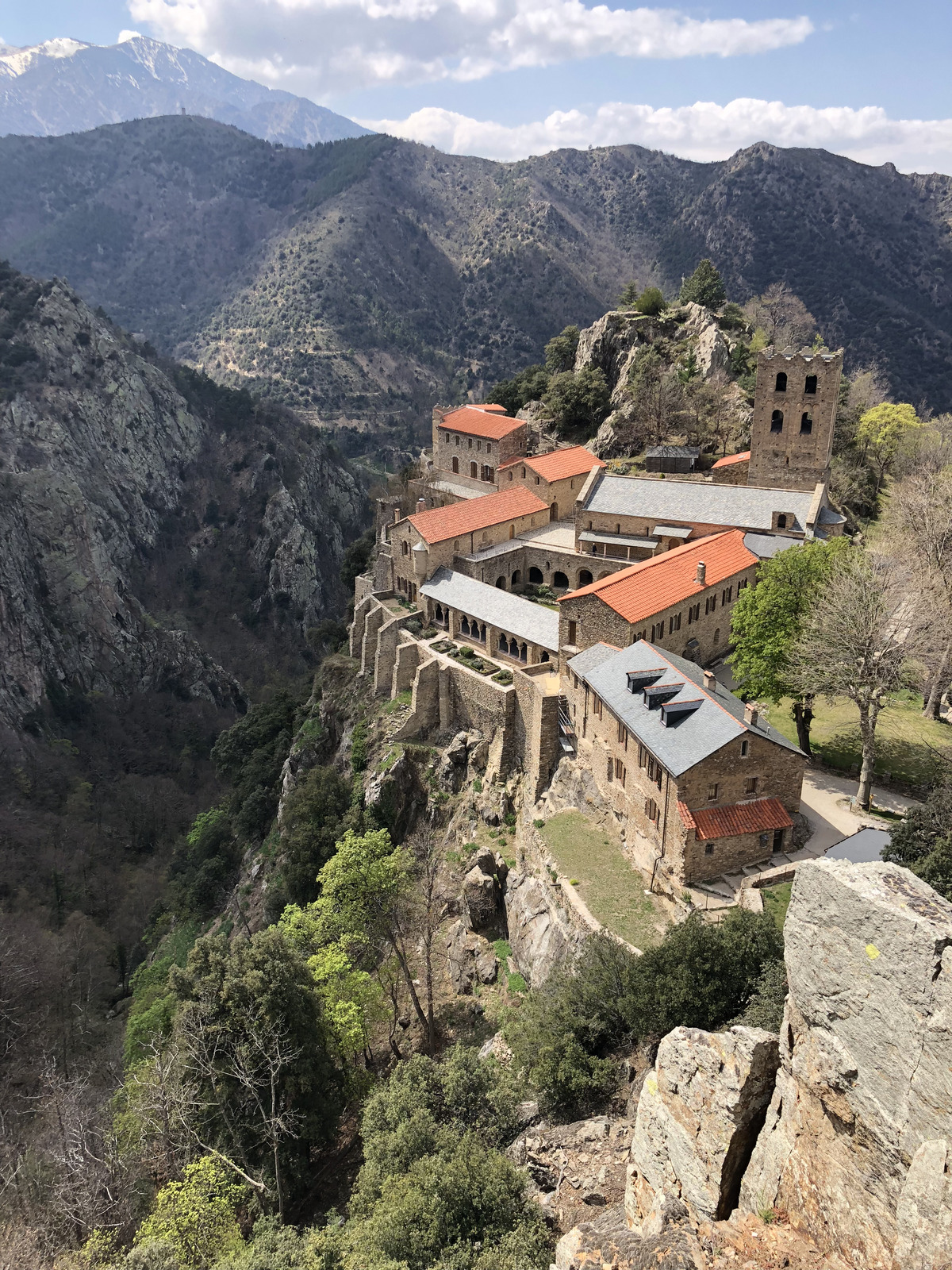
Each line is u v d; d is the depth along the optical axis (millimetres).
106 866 126250
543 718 69438
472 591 88688
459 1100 41156
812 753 63750
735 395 129125
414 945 70312
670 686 56438
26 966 85125
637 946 48375
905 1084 18922
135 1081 51281
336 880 59688
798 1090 22266
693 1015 36594
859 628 53344
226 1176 44562
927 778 58875
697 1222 24312
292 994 50594
